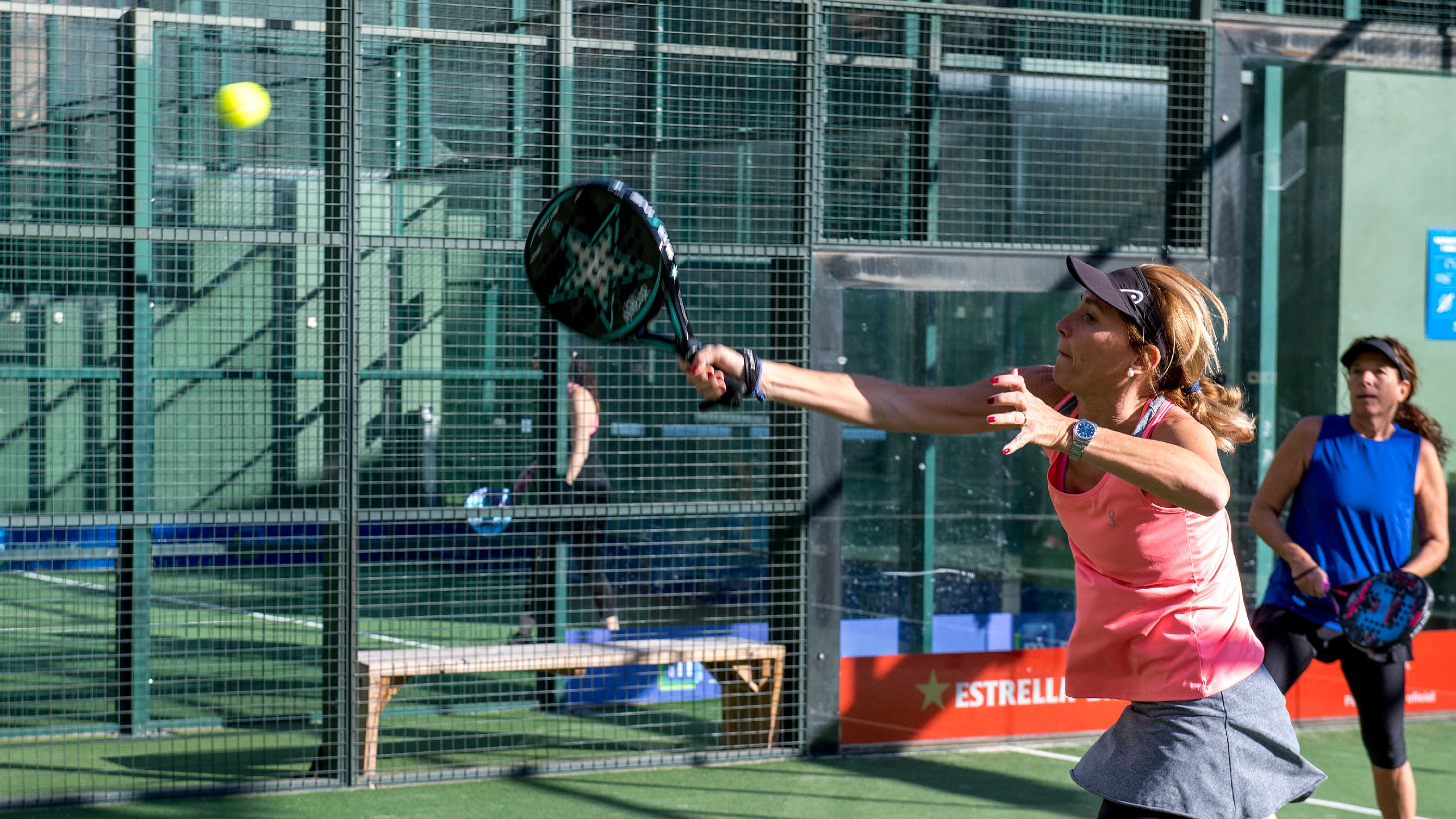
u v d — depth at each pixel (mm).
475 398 18344
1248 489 16344
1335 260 16641
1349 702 16594
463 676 18328
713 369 6957
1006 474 15742
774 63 16297
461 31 16922
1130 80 16219
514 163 17438
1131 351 6875
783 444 15039
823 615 14977
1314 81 16562
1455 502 16969
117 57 15820
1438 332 17031
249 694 16000
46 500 18922
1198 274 15930
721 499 17062
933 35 16125
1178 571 6832
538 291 6992
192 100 17516
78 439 18984
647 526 17172
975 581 15594
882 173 16094
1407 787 11000
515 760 14453
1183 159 16109
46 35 16312
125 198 15547
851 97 16016
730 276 16891
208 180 17984
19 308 18859
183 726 15727
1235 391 7219
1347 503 11344
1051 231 16281
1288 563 11258
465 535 17797
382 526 17359
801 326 14883
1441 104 16984
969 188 16219
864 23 16016
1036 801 13289
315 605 23469
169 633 20922
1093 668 7246
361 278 18000
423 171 17531
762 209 16734
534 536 17562
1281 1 17328
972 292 15531
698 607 17156
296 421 18438
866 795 13469
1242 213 16375
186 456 18156
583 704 16609
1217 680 6895
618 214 6750
